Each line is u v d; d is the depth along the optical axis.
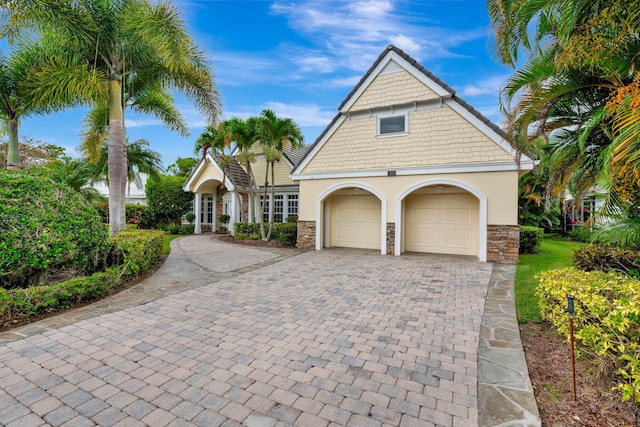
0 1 7.80
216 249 13.56
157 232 11.23
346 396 3.10
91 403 2.98
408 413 2.85
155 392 3.16
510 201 10.12
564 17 4.41
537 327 4.85
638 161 3.78
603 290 3.72
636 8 3.93
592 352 3.40
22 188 5.85
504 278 8.08
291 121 14.09
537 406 2.94
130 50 10.43
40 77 8.91
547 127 6.57
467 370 3.59
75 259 6.72
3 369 3.59
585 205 16.48
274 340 4.39
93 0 9.45
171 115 13.23
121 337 4.47
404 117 11.77
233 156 20.59
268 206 19.88
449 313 5.49
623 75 4.89
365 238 13.88
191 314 5.42
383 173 12.03
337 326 4.90
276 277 8.23
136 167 20.02
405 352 4.04
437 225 12.46
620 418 2.75
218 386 3.27
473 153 10.61
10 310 4.95
